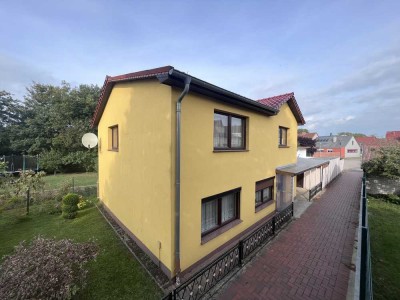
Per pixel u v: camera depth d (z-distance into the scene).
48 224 8.41
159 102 5.14
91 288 4.70
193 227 5.40
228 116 6.73
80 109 24.75
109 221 8.57
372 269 5.88
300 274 5.29
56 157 22.69
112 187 8.75
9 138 24.48
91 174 22.97
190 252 5.35
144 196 6.01
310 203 11.78
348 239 7.21
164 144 4.99
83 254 4.16
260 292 4.66
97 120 10.60
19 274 3.35
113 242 6.82
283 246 6.69
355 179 20.77
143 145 5.95
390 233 8.28
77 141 23.44
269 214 9.31
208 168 5.80
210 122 5.82
